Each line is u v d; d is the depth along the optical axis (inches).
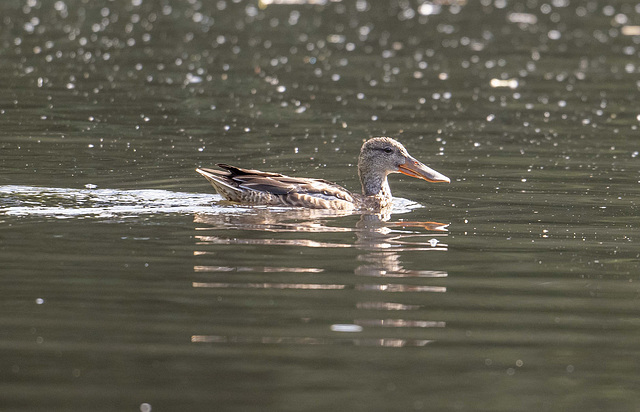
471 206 633.6
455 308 430.3
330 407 330.6
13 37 1390.3
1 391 336.2
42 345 375.6
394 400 338.3
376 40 1496.1
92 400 330.6
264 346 380.8
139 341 382.3
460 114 988.6
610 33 1620.3
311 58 1312.7
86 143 802.8
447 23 1710.1
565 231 567.2
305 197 608.7
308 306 425.7
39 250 494.3
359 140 857.5
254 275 467.2
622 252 523.5
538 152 821.9
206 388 342.3
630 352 385.4
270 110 978.7
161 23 1595.7
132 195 628.1
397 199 655.8
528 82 1182.3
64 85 1066.7
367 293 445.7
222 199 626.5
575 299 446.3
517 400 341.1
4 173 681.0
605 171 748.0
